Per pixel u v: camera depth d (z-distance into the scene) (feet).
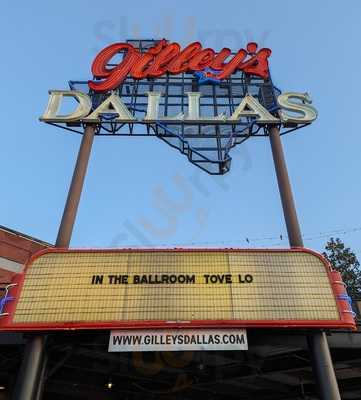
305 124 55.26
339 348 42.34
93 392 66.08
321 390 35.96
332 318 37.73
